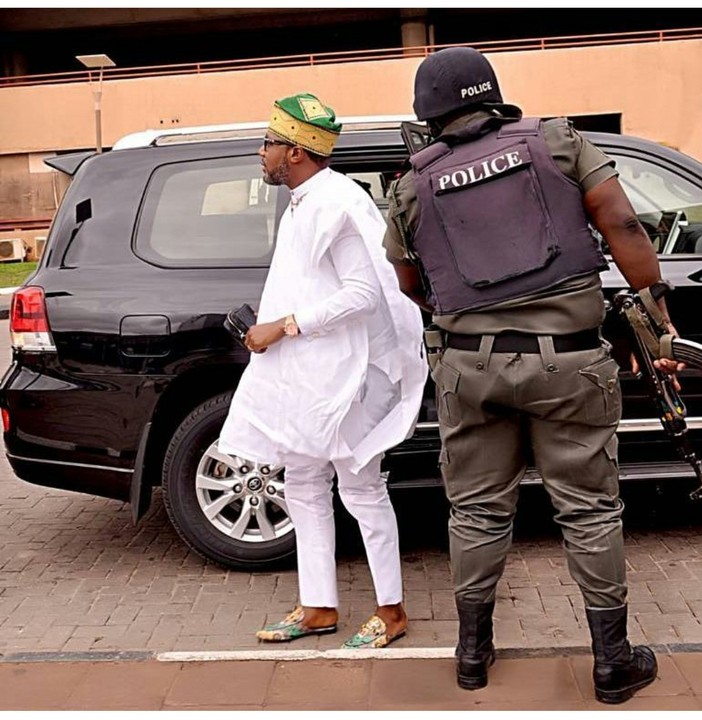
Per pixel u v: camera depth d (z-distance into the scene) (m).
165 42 31.94
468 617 3.18
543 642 3.62
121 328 4.31
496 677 3.27
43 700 3.24
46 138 25.20
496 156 2.89
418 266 3.15
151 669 3.43
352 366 3.41
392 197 3.10
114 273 4.41
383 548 3.59
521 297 2.89
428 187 2.97
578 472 3.00
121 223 4.48
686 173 4.54
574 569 3.06
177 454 4.38
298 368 3.41
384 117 4.66
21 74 31.11
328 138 3.41
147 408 4.32
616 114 23.62
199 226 4.47
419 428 4.34
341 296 3.32
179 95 24.66
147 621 3.98
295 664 3.43
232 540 4.41
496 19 30.00
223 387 4.45
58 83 25.09
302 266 3.42
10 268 23.91
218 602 4.16
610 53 23.34
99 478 4.40
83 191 4.57
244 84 24.45
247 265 4.37
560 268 2.87
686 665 3.29
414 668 3.36
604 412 2.96
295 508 3.67
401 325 3.42
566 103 23.58
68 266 4.47
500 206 2.88
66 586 4.40
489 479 3.12
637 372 3.29
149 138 4.71
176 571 4.55
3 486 6.13
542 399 2.93
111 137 25.05
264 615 4.00
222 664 3.45
